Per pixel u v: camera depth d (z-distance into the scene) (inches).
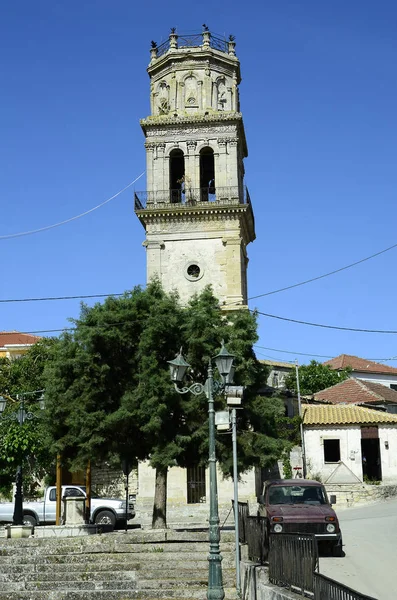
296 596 573.3
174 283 1865.2
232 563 862.5
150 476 1724.9
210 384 805.9
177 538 995.9
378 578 732.0
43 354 2081.7
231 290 1844.2
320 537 870.4
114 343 1191.6
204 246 1877.5
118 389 1198.9
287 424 2000.5
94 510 1455.5
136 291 1274.6
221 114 1927.9
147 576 840.9
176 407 1166.3
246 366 1212.5
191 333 1197.7
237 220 1877.5
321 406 2028.8
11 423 1272.1
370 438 1897.1
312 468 1879.9
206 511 1700.3
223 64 2010.3
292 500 940.0
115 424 1144.2
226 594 794.2
